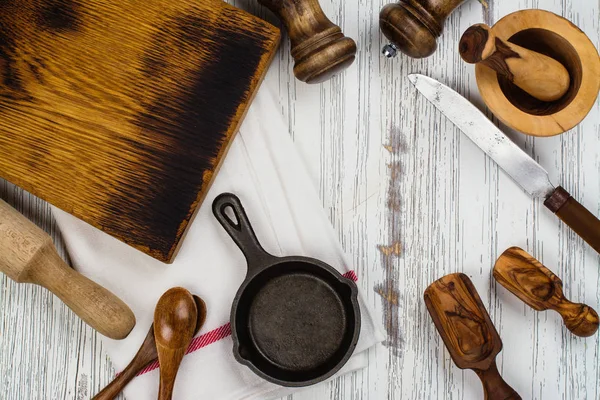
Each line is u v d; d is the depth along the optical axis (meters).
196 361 1.03
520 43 0.97
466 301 0.97
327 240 1.03
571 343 1.05
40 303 1.07
